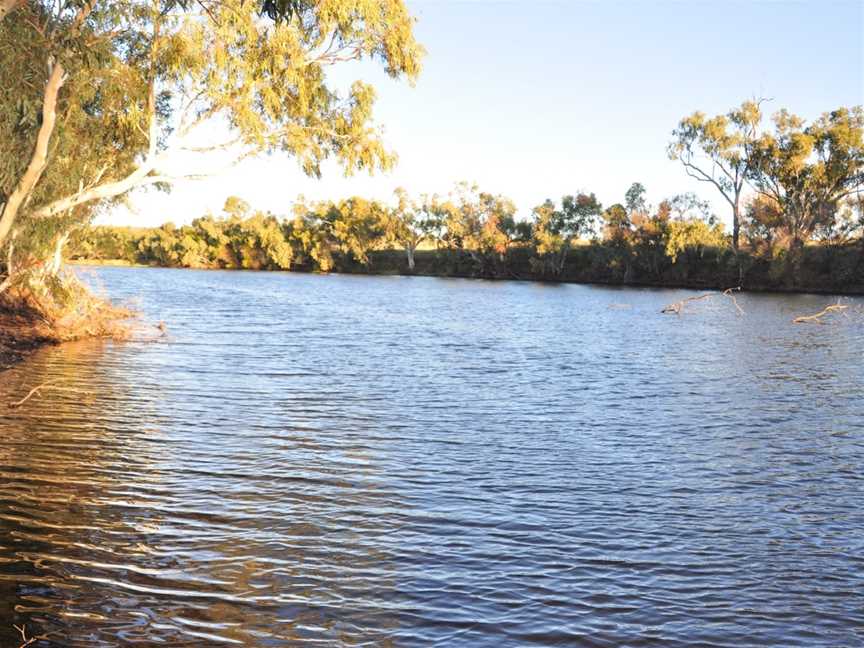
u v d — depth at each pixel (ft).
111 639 23.57
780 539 33.50
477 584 28.19
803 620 26.16
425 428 53.98
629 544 32.50
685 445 50.67
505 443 50.01
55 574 27.84
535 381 77.87
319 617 25.45
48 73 62.44
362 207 416.87
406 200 413.80
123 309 127.75
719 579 29.22
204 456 44.42
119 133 78.23
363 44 75.20
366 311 174.40
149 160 73.26
